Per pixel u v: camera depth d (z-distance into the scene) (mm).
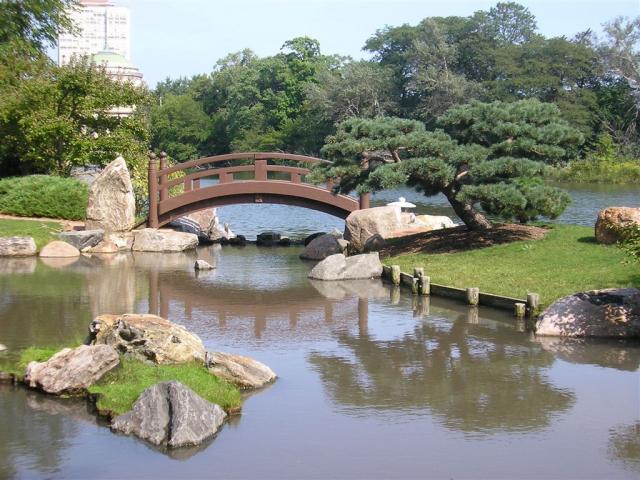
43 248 25438
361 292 19516
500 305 17000
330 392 11680
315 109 74688
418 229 26016
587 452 9438
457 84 66062
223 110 94000
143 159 33875
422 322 16094
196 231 30766
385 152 23438
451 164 21250
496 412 10828
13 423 10219
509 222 23578
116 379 11359
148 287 20000
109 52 104938
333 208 27906
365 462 9148
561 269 18281
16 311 16625
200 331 15414
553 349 13992
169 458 9234
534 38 73938
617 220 19625
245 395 11539
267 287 20266
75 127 32875
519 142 20734
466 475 8797
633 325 14719
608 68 67750
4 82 32406
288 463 9117
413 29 77438
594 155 61625
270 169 27906
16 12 33969
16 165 34969
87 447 9508
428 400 11336
